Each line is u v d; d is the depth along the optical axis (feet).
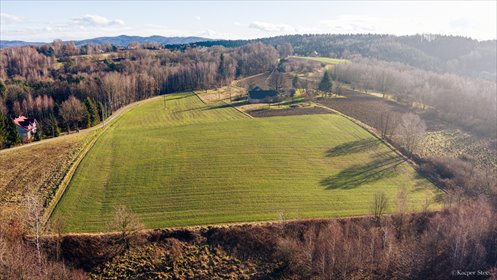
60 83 463.83
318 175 221.05
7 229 150.61
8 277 122.42
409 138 262.26
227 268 147.74
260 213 176.86
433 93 393.70
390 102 416.26
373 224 168.25
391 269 144.56
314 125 318.65
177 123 344.90
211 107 413.80
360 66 556.10
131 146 271.08
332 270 140.87
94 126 349.61
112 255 150.00
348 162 241.76
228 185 204.33
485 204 175.11
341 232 160.15
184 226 165.07
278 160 241.76
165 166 229.86
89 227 161.68
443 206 187.32
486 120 335.47
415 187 210.79
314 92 457.27
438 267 145.28
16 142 271.49
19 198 180.65
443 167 232.94
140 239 155.63
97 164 232.32
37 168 219.41
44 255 143.13
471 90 391.04
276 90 456.86
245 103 424.87
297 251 151.43
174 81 562.25
